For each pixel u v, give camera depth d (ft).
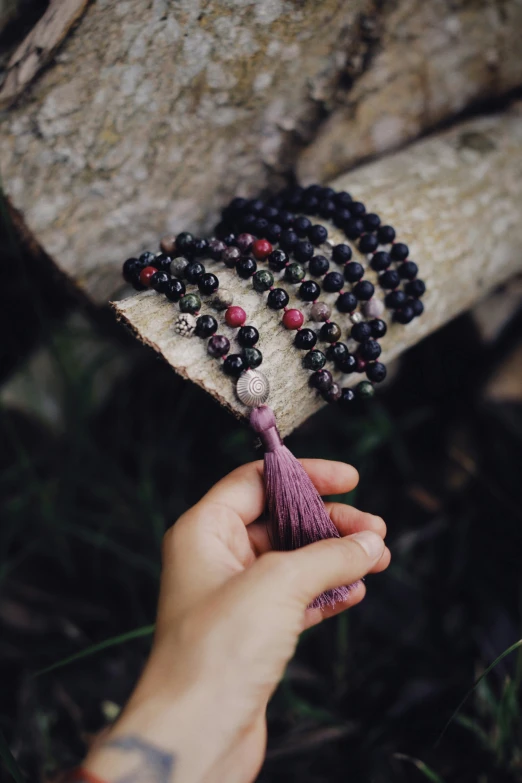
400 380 1.69
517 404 1.47
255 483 1.10
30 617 1.46
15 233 1.32
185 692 0.90
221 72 1.24
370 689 1.38
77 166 1.25
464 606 1.45
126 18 1.13
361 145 1.45
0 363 1.54
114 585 1.51
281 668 0.93
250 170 1.38
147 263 1.18
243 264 1.14
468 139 1.44
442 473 1.60
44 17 1.14
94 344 1.63
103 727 1.34
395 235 1.25
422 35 1.36
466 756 1.27
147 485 1.47
